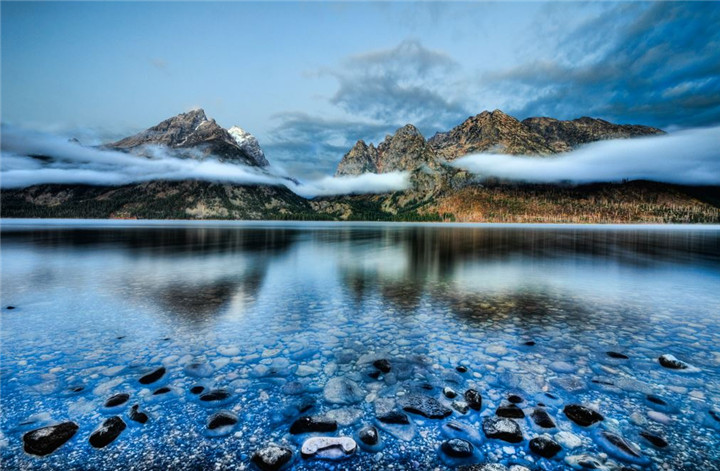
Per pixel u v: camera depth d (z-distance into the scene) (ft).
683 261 93.76
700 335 32.04
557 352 28.09
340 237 217.77
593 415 18.56
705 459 15.31
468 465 15.23
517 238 217.15
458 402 20.18
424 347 29.30
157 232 259.80
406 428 18.01
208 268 77.30
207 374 24.06
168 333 32.81
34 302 44.80
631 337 31.63
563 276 67.41
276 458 15.25
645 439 16.72
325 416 18.80
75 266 79.25
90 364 25.66
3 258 94.73
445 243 167.12
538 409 19.29
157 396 20.98
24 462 15.30
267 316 38.73
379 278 65.05
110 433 17.02
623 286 57.41
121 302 45.03
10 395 21.09
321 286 56.65
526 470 14.74
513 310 41.55
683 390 21.67
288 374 24.13
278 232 283.59
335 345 29.78
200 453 16.02
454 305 43.98
